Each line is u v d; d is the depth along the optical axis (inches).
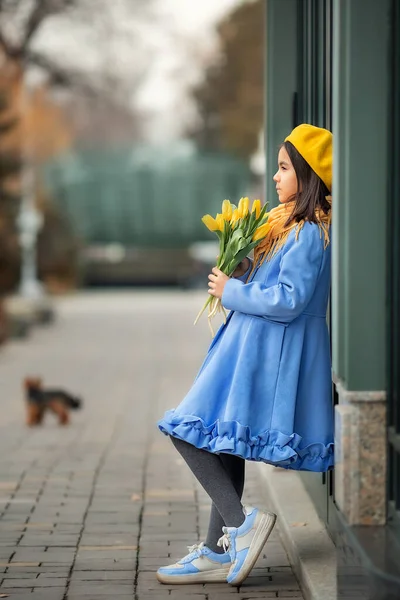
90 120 2930.6
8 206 1311.5
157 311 1867.6
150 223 3038.9
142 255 2940.5
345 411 203.2
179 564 243.1
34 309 1496.1
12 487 359.9
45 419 570.6
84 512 319.0
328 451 228.7
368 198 203.6
